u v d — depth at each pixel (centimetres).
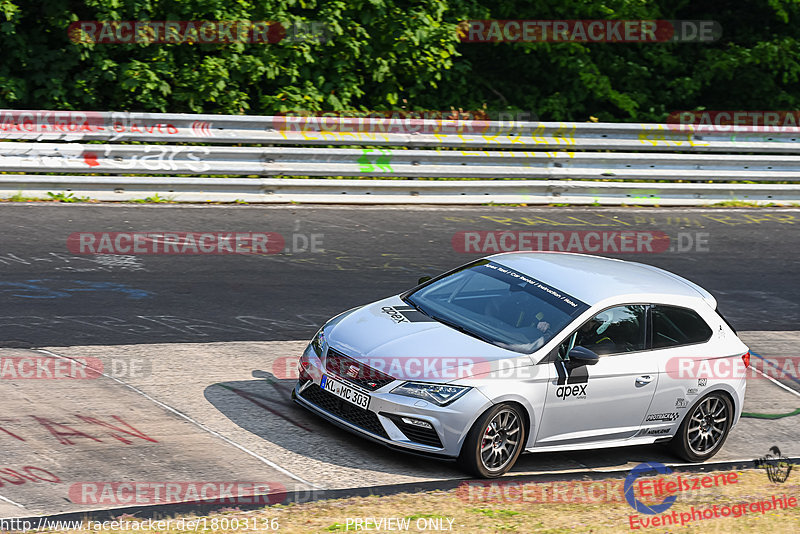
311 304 3816
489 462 2506
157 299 3662
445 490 2361
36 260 3922
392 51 6519
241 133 5159
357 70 6681
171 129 5034
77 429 2453
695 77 7631
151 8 5928
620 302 2788
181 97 6012
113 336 3234
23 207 4594
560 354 2606
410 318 2733
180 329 3388
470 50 7550
